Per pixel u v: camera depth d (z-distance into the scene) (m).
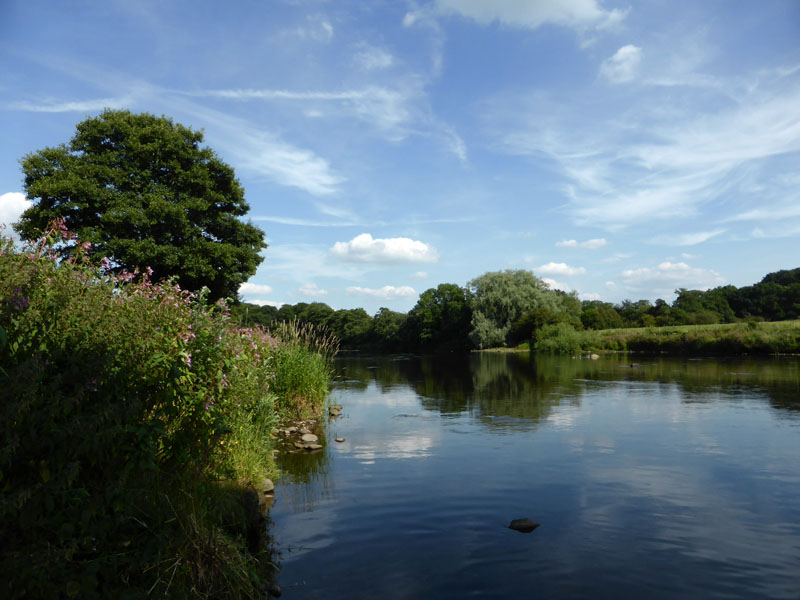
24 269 3.07
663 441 7.35
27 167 20.02
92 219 20.02
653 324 66.69
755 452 6.61
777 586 3.16
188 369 4.19
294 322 11.31
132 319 3.82
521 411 10.52
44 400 2.55
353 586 3.24
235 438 5.25
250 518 4.28
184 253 20.61
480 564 3.54
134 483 3.08
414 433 8.41
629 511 4.56
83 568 2.48
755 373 17.98
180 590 2.69
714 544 3.82
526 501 4.89
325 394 11.23
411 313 81.31
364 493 5.23
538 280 61.41
